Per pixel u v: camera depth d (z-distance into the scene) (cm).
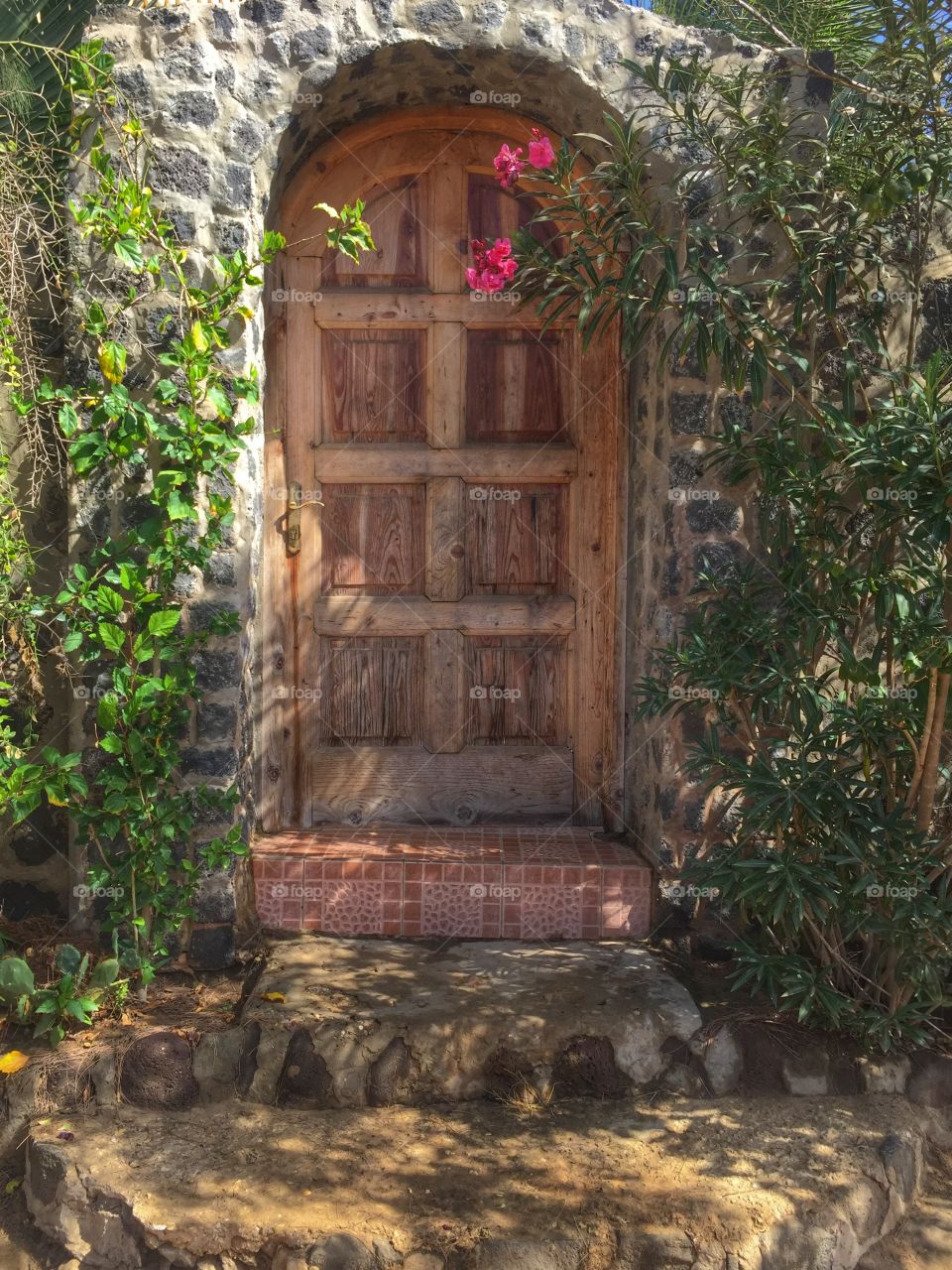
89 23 328
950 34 321
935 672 289
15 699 341
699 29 344
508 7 335
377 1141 272
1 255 329
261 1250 241
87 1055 289
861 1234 258
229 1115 281
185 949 332
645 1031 295
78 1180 257
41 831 350
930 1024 305
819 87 339
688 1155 269
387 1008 298
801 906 276
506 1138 274
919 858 289
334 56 331
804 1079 296
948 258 359
